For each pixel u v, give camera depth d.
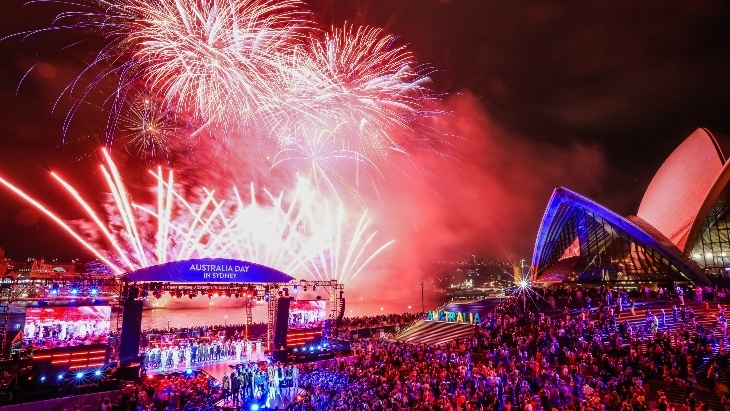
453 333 40.56
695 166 54.03
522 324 36.16
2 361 28.06
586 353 27.62
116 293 34.38
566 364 28.09
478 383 23.34
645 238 49.38
